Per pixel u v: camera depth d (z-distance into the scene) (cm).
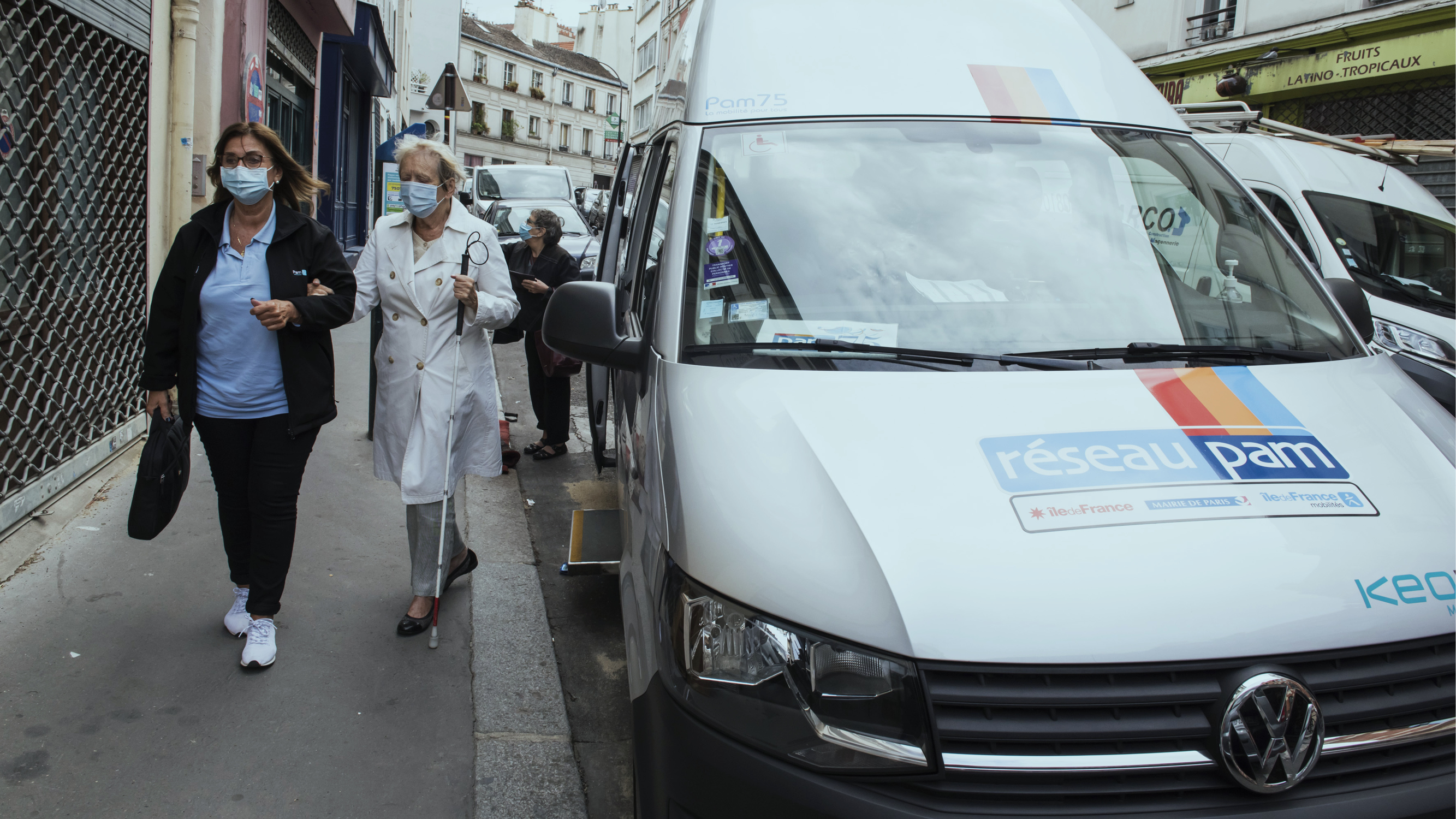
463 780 298
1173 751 179
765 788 184
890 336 260
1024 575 183
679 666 200
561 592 442
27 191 429
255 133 322
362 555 456
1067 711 178
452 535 392
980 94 318
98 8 483
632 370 287
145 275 575
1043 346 261
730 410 231
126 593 394
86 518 459
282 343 335
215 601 395
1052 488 200
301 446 346
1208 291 286
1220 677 179
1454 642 190
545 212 624
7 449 409
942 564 186
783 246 279
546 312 292
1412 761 187
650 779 207
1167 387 238
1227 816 176
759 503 203
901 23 337
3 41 403
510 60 6788
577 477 617
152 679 337
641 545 244
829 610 185
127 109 541
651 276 338
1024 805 177
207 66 656
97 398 513
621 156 618
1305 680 180
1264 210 323
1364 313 324
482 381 394
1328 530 194
